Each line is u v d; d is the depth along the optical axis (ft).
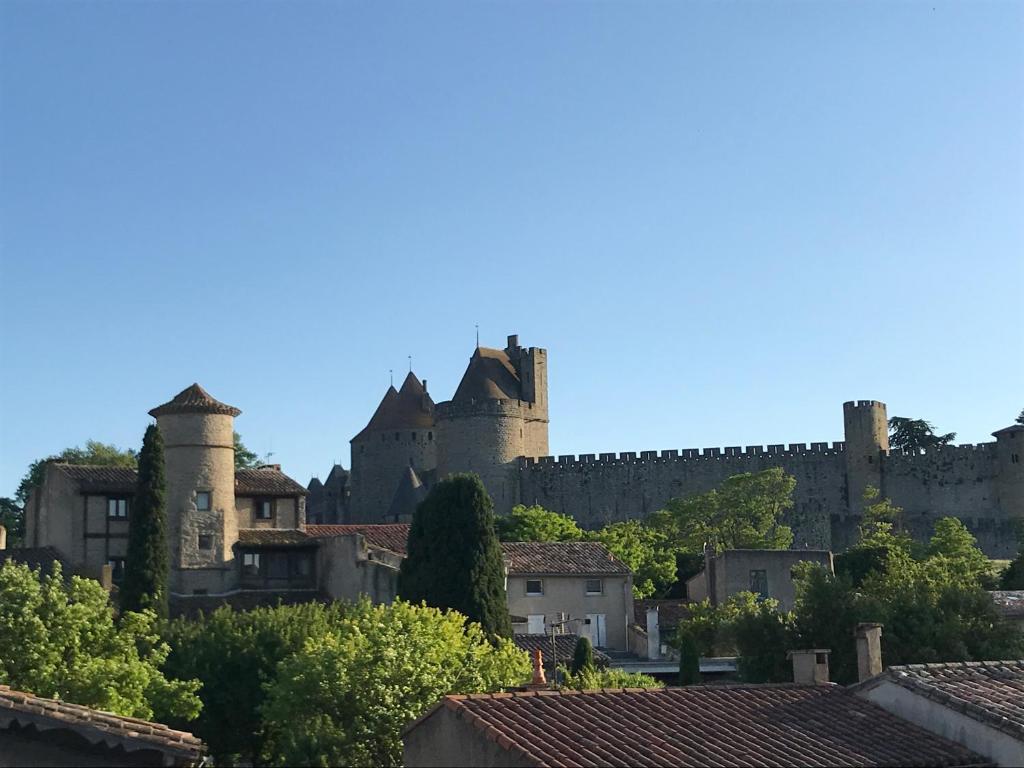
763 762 103.30
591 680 174.09
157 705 160.97
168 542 264.52
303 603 265.75
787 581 302.66
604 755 100.17
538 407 586.86
